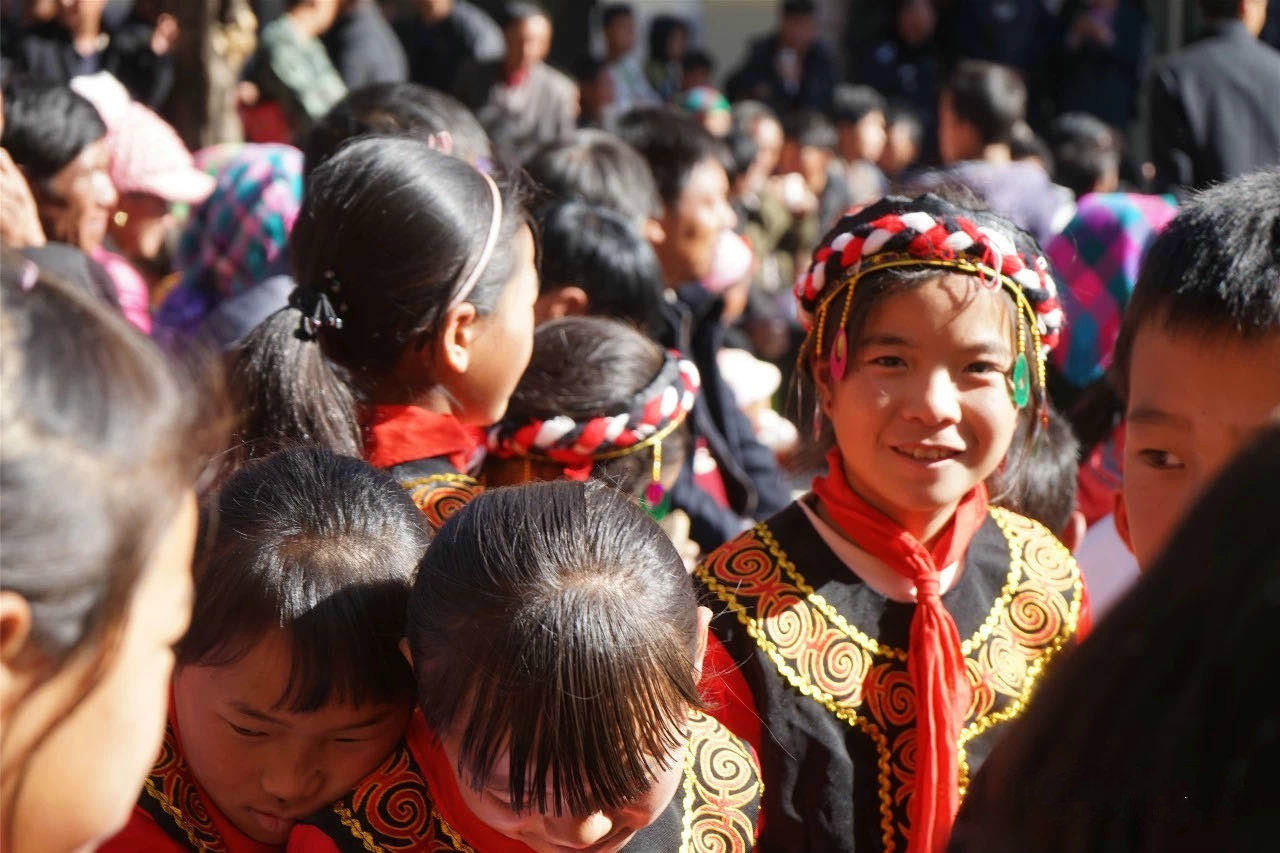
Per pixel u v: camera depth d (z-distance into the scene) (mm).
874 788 2137
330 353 2365
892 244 2104
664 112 4637
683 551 3396
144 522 1048
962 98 6645
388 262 2285
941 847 2059
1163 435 1897
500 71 9055
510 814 1652
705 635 1798
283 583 1701
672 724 1653
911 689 2180
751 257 6121
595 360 2562
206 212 4555
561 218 3410
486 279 2334
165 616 1120
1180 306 1843
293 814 1802
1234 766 932
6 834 1071
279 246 4441
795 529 2295
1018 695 2229
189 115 6152
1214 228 1875
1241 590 954
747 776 1971
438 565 1705
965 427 2117
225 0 6508
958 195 2326
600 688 1581
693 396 2678
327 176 2367
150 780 1805
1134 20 10562
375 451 2299
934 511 2195
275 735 1737
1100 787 1001
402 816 1810
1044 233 5973
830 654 2178
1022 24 10781
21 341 1032
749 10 15188
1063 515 2904
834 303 2199
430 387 2357
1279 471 976
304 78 6793
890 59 11320
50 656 1023
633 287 3416
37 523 997
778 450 5332
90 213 3965
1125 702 1001
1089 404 3348
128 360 1081
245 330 3549
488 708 1602
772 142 9734
